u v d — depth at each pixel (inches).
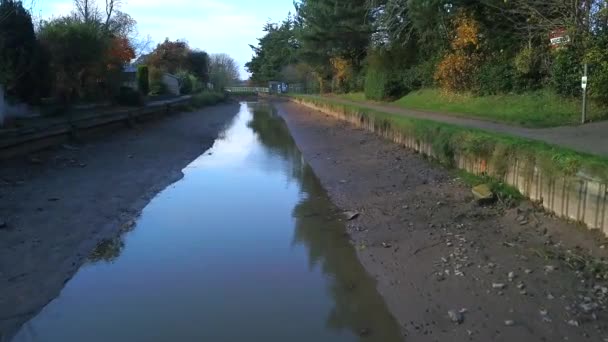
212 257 325.4
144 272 299.9
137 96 1175.0
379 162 617.6
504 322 222.8
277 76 3516.2
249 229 386.9
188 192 514.9
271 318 241.9
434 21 979.3
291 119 1542.8
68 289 275.4
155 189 519.5
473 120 659.4
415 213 394.0
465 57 917.8
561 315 221.8
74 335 225.8
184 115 1472.7
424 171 513.7
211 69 3169.3
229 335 225.9
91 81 1028.5
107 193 474.3
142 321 239.0
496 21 879.1
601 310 221.0
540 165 335.6
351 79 1777.8
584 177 290.8
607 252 262.2
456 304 245.4
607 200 272.2
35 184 474.6
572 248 279.6
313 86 2704.2
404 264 303.9
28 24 770.2
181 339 222.4
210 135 1068.5
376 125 835.4
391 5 1082.7
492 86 841.5
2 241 327.9
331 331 229.3
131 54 1658.5
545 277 255.9
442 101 968.9
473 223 349.1
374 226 382.9
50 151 616.4
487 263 283.3
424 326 230.4
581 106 617.9
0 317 240.4
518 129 529.0
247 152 833.5
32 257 310.3
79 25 937.5
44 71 809.5
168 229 386.0
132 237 366.0
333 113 1352.1
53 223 373.7
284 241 358.0
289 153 820.0
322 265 311.1
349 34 1480.1
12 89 768.3
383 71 1336.1
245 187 542.0
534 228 317.1
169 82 1985.7
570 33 645.9
